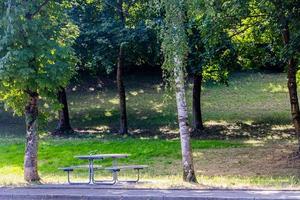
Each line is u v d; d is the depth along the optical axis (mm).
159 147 20922
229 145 21391
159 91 35781
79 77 35844
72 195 10727
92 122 29938
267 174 15812
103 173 16766
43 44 12547
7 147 21719
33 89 12828
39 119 13719
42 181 13531
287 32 16375
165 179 13930
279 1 15164
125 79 38531
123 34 24062
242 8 15531
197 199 9992
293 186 11656
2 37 12492
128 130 27656
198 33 17891
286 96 33719
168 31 12211
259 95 34188
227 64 20469
